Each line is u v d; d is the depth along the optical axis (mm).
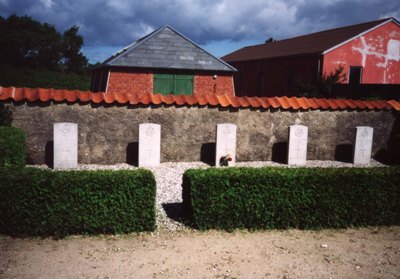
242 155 12969
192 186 6840
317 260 5910
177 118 12344
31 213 6297
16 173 6414
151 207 6730
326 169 7605
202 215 6902
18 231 6332
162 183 10062
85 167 11453
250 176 6957
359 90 18594
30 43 56094
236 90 35812
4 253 5738
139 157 11586
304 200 7141
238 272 5434
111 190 6523
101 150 11898
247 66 33500
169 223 7250
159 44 22547
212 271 5438
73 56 65562
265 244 6453
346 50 23891
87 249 6012
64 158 11039
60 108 11438
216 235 6762
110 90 21531
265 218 7055
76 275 5160
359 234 7094
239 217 7016
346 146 13859
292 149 12617
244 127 12867
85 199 6438
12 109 11086
